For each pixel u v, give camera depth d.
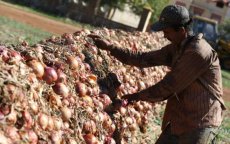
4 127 2.69
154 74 6.98
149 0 23.34
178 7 3.51
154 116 6.81
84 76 3.93
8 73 2.88
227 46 22.69
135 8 24.53
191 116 3.50
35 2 23.08
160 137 3.86
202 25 21.34
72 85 3.67
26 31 12.70
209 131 3.46
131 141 4.65
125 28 22.03
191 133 3.50
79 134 3.46
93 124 3.68
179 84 3.46
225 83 16.72
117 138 4.16
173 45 3.83
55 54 3.78
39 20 17.70
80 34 4.66
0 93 2.75
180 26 3.47
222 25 28.08
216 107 3.49
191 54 3.38
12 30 11.98
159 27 3.52
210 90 3.46
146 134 5.65
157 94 3.62
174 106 3.67
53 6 23.08
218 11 35.25
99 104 3.91
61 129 3.25
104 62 4.51
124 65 5.17
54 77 3.38
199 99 3.47
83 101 3.73
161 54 4.01
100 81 4.25
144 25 15.55
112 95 4.27
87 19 22.80
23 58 3.27
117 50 4.29
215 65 3.47
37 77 3.26
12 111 2.76
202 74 3.46
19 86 2.85
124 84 4.96
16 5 20.95
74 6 23.38
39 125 3.00
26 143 2.78
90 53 4.35
